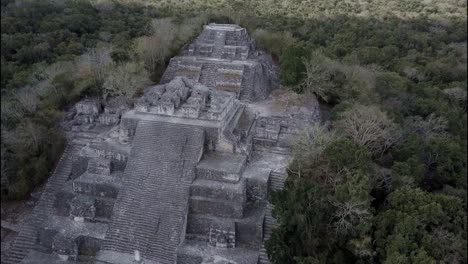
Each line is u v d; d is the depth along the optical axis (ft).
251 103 130.11
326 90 137.69
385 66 199.93
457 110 174.19
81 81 125.59
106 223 88.43
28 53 146.00
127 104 118.83
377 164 105.60
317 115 124.67
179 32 158.10
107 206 89.10
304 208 76.43
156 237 82.33
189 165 89.92
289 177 84.64
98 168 93.50
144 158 92.48
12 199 99.09
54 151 105.09
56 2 190.70
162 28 153.38
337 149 88.58
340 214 78.59
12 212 96.68
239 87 131.44
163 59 145.69
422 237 81.05
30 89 120.06
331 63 145.59
